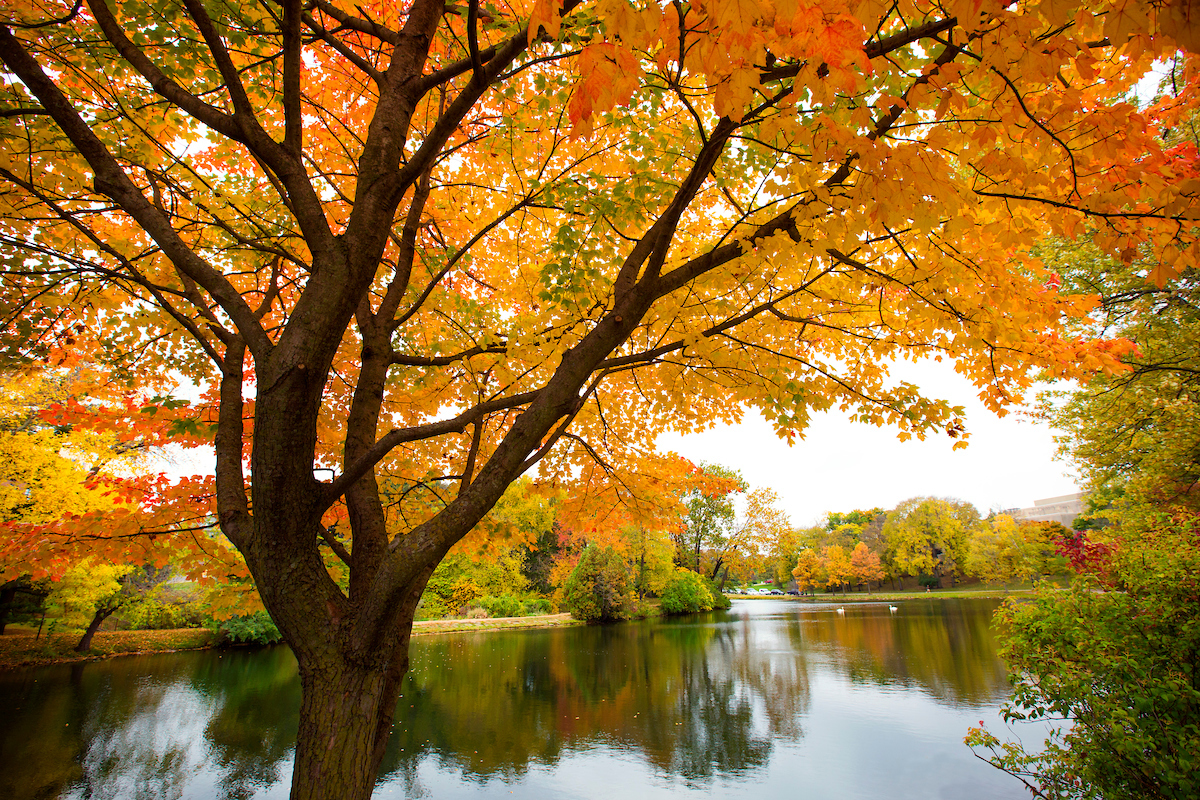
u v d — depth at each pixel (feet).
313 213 6.95
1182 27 4.73
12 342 12.49
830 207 7.21
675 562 141.08
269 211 13.38
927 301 11.25
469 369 13.62
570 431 17.79
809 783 24.36
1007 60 5.59
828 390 14.19
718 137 7.08
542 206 11.91
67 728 31.27
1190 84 9.44
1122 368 11.44
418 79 8.50
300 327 6.52
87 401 15.94
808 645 62.08
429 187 12.04
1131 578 16.05
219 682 43.11
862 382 14.34
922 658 51.57
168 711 34.78
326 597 7.06
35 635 54.08
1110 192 7.13
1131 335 25.36
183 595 66.95
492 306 16.67
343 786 6.45
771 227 8.62
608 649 61.00
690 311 12.85
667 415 17.76
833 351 16.17
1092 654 15.05
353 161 12.89
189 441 12.59
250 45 11.53
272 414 6.40
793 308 14.43
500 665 50.85
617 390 17.84
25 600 52.06
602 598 95.45
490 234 16.26
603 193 11.29
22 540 11.37
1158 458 27.02
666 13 4.82
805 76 4.90
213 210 13.25
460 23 12.53
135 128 11.23
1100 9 6.84
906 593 180.24
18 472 34.58
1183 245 7.34
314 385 6.51
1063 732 28.71
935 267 10.48
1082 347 11.79
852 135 5.69
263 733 30.63
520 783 24.62
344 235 7.05
